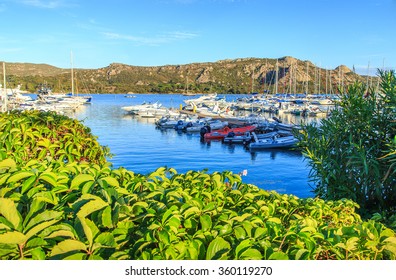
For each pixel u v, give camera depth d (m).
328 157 6.98
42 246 1.65
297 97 87.50
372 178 6.57
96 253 1.69
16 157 3.51
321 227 2.42
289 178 21.36
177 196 2.31
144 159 26.48
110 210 1.82
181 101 117.31
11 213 1.64
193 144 33.94
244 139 34.00
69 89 146.38
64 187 2.13
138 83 199.62
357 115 6.93
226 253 1.78
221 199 2.66
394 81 6.80
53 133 4.64
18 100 70.75
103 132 41.09
